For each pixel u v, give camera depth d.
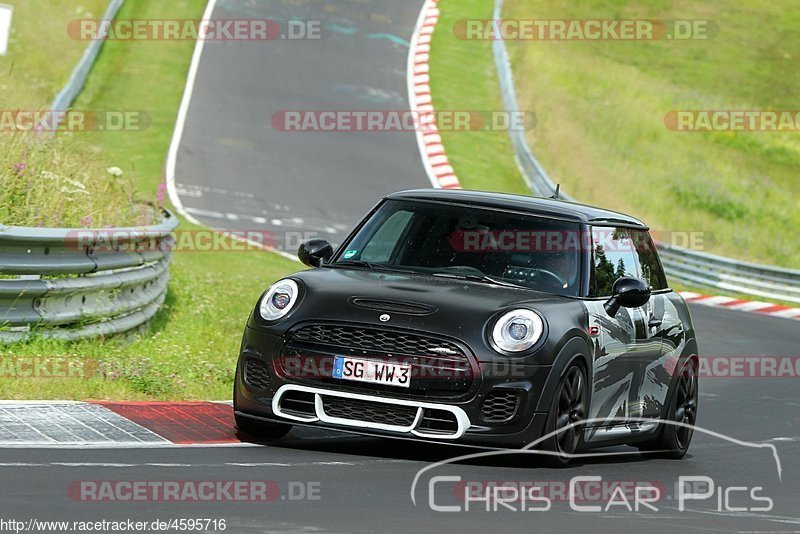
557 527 19.97
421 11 166.00
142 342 39.47
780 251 120.31
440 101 133.12
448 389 24.41
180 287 56.38
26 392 28.78
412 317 24.77
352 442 27.31
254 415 25.66
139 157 102.62
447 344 24.48
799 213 132.62
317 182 104.88
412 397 24.36
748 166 145.75
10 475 20.72
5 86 81.06
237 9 151.38
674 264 98.69
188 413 29.03
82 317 35.94
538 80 151.50
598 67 169.50
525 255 27.89
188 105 119.31
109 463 22.48
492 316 25.05
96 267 36.84
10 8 54.41
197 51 135.38
